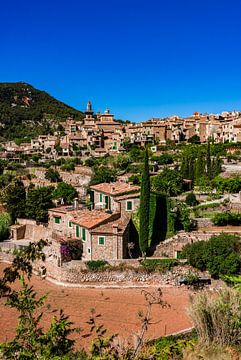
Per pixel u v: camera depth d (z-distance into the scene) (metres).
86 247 50.12
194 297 29.09
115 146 161.88
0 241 64.19
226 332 23.86
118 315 37.66
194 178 89.88
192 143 163.00
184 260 46.09
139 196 55.62
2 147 191.38
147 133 176.00
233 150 132.88
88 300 41.97
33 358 11.30
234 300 24.98
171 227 53.50
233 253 43.12
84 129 186.38
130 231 53.94
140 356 13.08
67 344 12.05
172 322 35.66
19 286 44.16
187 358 18.11
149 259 46.91
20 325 12.07
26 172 131.50
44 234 62.53
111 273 46.47
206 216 59.12
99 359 12.57
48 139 182.25
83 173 119.44
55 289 45.47
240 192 67.88
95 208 60.75
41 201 69.25
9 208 71.06
